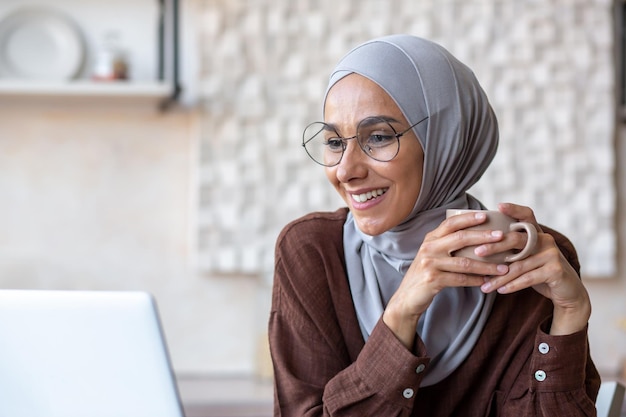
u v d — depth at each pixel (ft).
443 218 5.08
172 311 10.15
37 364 4.31
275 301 5.30
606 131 10.56
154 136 10.16
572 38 10.53
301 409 4.91
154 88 9.53
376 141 4.81
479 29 10.43
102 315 4.32
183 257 10.18
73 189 10.07
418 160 4.88
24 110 10.01
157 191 10.15
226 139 10.08
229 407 8.62
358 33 10.27
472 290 5.03
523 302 5.07
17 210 9.99
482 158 5.22
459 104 4.95
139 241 10.13
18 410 4.33
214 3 10.07
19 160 10.00
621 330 10.69
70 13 10.06
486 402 5.03
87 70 10.05
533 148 10.46
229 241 10.08
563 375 4.72
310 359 5.08
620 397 5.16
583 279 10.70
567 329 4.70
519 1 10.48
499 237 4.41
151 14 10.13
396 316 4.63
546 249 4.53
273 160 10.16
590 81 10.56
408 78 4.85
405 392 4.61
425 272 4.55
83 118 10.08
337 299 5.16
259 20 10.14
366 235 5.15
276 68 10.19
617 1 10.71
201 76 10.06
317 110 10.21
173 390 4.36
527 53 10.46
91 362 4.32
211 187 10.06
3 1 9.96
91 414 4.32
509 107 10.44
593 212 10.52
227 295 10.23
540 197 10.47
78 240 10.06
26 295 4.33
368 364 4.64
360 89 4.83
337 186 4.97
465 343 4.98
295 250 5.28
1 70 9.84
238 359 10.23
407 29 10.36
